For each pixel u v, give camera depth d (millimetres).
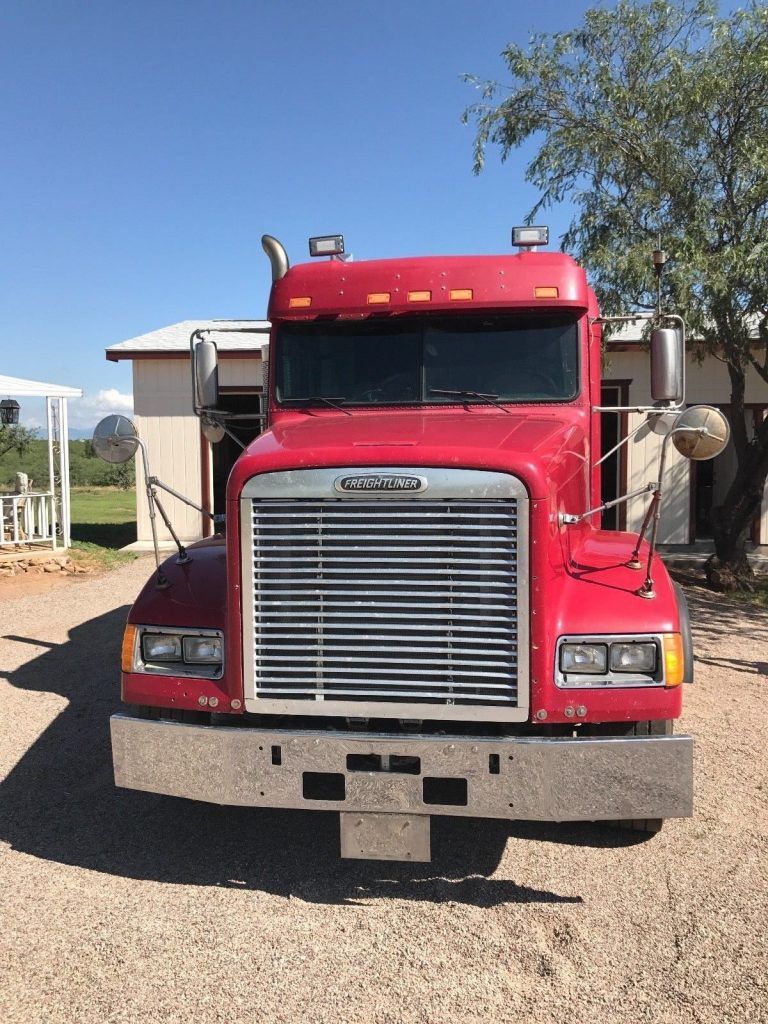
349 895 3664
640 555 3957
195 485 15766
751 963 3125
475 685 3266
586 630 3334
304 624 3334
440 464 3248
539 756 3180
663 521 15422
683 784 3193
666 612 3416
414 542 3266
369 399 4691
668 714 3305
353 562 3283
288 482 3309
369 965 3150
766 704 6242
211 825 4367
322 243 5086
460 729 3455
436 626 3256
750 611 10227
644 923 3402
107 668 7355
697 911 3480
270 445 3586
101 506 29781
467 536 3236
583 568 3770
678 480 15375
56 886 3730
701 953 3191
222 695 3490
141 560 13977
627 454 15266
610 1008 2893
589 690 3285
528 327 4656
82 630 8891
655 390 4461
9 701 6391
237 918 3475
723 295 9523
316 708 3352
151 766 3504
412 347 4711
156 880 3797
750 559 14664
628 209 10773
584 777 3188
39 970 3113
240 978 3074
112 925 3416
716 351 11945
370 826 3316
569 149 10758
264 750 3354
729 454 17172
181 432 15711
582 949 3230
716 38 10094
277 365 4844
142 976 3084
